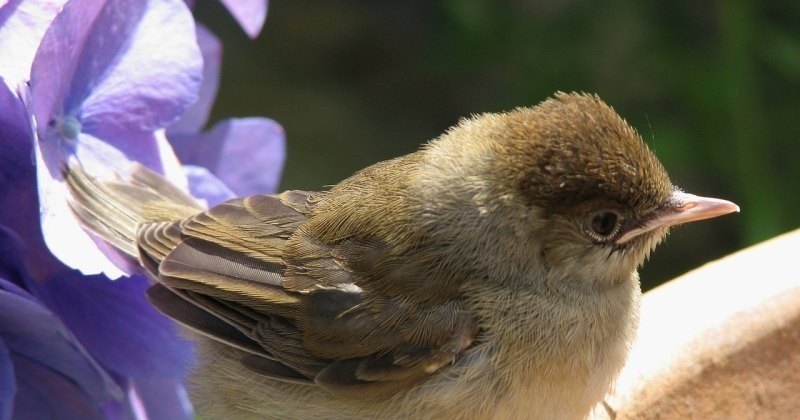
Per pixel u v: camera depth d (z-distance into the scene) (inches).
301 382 44.9
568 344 44.9
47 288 43.9
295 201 45.4
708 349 44.9
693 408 44.8
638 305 45.3
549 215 44.8
